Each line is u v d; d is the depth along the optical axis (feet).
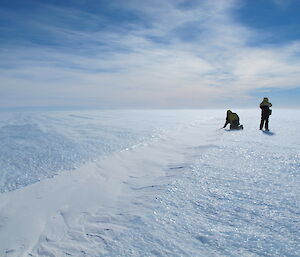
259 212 11.29
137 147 31.07
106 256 9.20
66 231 12.11
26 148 31.09
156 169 21.59
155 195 14.34
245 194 13.38
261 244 8.92
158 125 58.18
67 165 23.20
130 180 19.19
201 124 57.82
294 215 10.79
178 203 12.88
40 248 10.89
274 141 27.73
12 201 15.83
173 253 8.80
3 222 13.42
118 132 45.60
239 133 35.50
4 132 46.88
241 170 17.58
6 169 22.16
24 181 19.19
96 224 12.21
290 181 14.89
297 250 8.43
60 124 62.18
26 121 71.00
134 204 13.87
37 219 13.58
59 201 15.69
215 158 21.38
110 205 14.58
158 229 10.52
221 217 11.10
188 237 9.73
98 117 90.17
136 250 9.25
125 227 11.20
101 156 26.43
